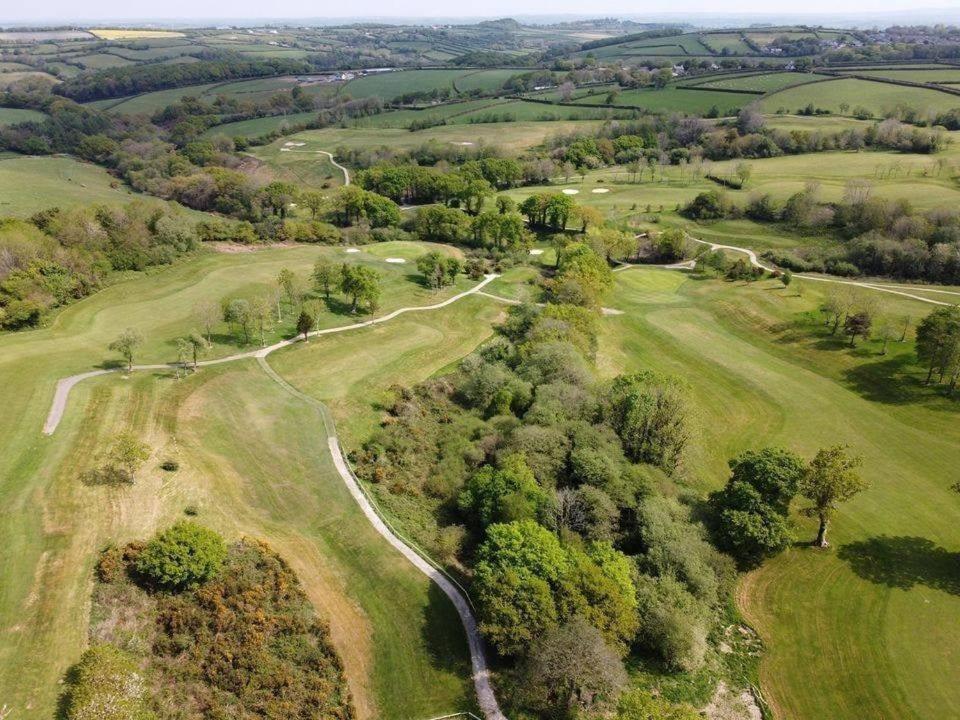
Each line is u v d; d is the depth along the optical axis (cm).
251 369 6381
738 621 4034
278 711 3023
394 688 3284
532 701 3259
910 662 3747
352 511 4534
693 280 10556
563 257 10538
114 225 8894
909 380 6912
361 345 7294
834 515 5000
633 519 4534
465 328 8138
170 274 8594
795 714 3444
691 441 5553
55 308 7150
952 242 10044
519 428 5272
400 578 3959
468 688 3331
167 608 3350
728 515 4512
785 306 8981
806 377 7281
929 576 4419
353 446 5394
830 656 3794
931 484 5419
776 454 4838
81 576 3400
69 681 2881
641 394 5503
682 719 2820
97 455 4419
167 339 6794
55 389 5294
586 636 3244
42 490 3975
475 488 4678
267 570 3734
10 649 2966
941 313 6738
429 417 6050
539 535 3919
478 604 3706
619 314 9094
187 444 4803
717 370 7494
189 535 3541
